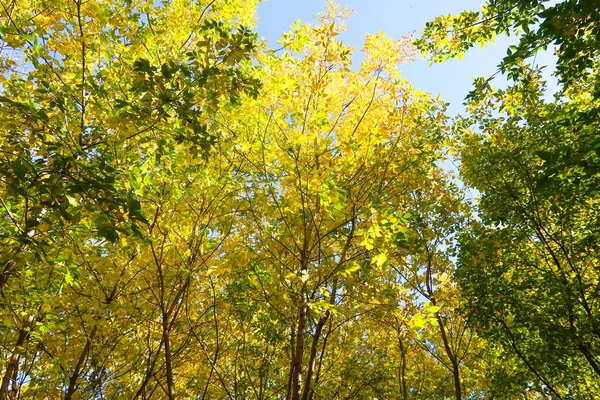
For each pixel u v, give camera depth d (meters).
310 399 4.96
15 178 2.87
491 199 8.00
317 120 4.73
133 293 5.13
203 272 5.25
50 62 4.00
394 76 5.49
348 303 5.59
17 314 4.48
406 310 6.42
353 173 5.33
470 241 7.65
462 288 7.57
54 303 4.73
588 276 7.73
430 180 7.16
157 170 4.60
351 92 5.62
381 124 5.23
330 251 5.47
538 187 4.19
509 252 7.74
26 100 4.14
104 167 3.06
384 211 4.20
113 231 2.97
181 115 3.45
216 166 5.32
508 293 7.21
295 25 4.95
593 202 7.21
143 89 3.34
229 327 6.29
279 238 5.44
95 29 4.28
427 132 5.84
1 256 3.62
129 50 4.69
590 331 6.32
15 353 4.49
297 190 4.95
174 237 5.12
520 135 7.60
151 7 4.55
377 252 4.95
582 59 4.63
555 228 8.00
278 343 6.49
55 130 3.59
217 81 3.70
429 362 8.95
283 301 5.04
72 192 2.88
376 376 7.71
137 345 5.76
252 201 5.29
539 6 5.13
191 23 5.05
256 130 5.34
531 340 7.56
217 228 5.58
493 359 8.64
